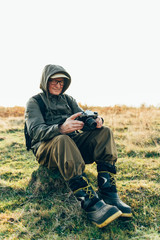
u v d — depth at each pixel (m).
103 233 1.76
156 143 3.90
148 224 1.90
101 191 2.05
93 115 2.17
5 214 2.04
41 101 2.41
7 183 2.63
